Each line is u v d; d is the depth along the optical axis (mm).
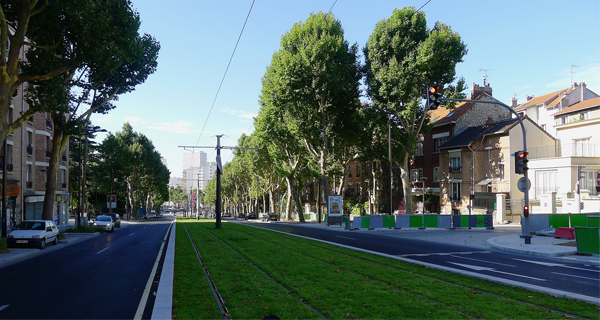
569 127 38500
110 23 16938
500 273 10711
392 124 36438
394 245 18344
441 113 48906
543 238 20766
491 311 6781
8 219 30062
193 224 40531
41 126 37094
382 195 53156
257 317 6367
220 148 31359
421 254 14867
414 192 47688
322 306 7039
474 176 39625
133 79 23250
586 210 29203
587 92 46562
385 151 39750
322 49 34344
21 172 32750
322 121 38812
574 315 6691
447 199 42938
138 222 60281
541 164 33906
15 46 14992
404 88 33312
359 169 59156
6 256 14789
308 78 34812
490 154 38406
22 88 32625
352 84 37938
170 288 8320
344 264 11867
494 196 36656
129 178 72750
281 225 40812
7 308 7145
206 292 8023
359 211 52750
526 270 11305
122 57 17922
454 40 32688
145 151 71125
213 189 117750
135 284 9258
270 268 11023
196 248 16484
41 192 36656
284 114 39844
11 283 9523
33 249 17469
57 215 42062
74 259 14078
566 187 31516
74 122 22203
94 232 29125
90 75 22141
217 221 30922
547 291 8203
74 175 62938
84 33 15281
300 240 20594
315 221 55250
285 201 82375
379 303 7242
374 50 35094
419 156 48844
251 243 18359
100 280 9789
